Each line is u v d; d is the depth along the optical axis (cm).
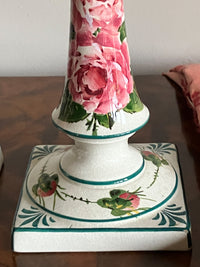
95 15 42
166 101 76
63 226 44
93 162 46
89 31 42
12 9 84
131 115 45
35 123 70
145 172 48
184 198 47
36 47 88
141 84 82
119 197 45
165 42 86
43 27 85
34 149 59
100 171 46
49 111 73
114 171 46
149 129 67
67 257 44
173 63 89
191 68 76
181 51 87
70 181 47
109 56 43
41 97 78
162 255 44
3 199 52
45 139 65
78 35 43
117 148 46
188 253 44
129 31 85
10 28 86
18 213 46
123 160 47
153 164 50
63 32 86
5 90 81
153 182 47
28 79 85
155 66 89
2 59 89
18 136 66
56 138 65
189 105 73
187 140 64
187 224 44
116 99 44
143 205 45
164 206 46
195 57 88
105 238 44
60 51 88
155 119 70
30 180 50
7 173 57
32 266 44
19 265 44
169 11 83
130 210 44
